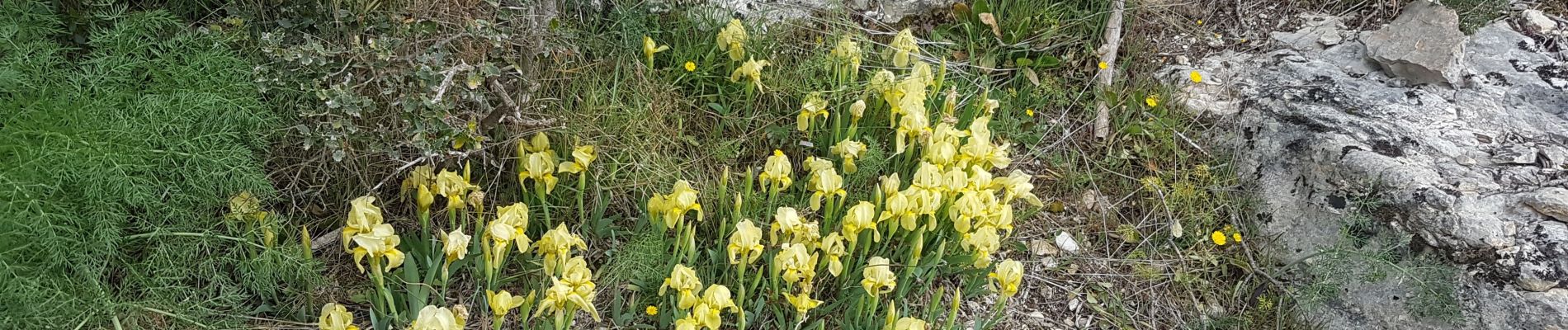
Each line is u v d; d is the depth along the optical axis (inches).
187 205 112.9
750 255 117.3
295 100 122.0
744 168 148.3
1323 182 147.4
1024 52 172.1
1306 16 178.2
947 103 147.6
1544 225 132.6
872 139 149.4
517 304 107.9
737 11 164.6
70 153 103.1
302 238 117.2
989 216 125.0
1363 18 174.4
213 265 111.9
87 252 106.6
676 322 109.0
